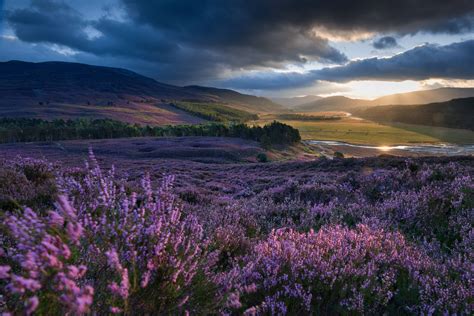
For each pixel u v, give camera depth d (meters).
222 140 114.19
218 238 4.45
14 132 99.12
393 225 6.16
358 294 3.07
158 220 2.60
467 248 4.64
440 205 6.70
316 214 7.27
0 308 1.63
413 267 3.81
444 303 3.07
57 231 1.73
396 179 10.70
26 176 7.16
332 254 3.93
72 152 72.38
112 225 2.30
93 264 2.20
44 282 1.57
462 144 178.75
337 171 26.33
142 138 114.62
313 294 3.12
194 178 28.77
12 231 1.59
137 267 2.30
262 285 3.08
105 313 1.99
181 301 2.31
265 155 88.62
